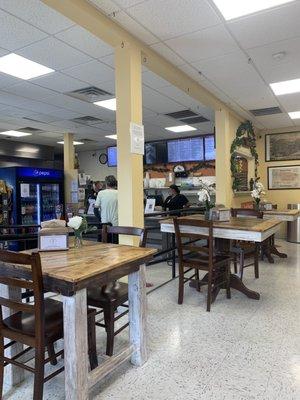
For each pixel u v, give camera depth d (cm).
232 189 650
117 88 340
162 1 275
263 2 278
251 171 779
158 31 327
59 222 235
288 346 245
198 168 868
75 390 166
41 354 168
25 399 190
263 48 365
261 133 824
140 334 220
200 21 308
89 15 279
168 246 523
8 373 203
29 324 184
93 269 175
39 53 366
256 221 370
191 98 552
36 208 713
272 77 456
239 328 277
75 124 721
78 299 167
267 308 322
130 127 335
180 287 337
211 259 317
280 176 803
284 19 305
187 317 302
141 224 350
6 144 895
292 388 195
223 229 327
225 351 239
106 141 932
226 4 281
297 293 367
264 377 207
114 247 238
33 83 465
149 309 322
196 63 406
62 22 302
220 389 195
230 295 357
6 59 382
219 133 605
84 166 1098
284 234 766
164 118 688
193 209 549
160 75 417
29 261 162
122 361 205
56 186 771
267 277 434
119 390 196
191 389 196
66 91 503
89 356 206
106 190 490
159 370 216
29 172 691
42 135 845
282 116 686
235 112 650
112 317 225
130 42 332
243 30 325
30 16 291
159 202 783
